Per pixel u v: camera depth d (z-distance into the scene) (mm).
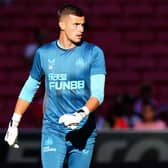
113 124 26844
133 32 42531
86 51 13547
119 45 41406
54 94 13727
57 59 13625
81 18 13422
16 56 40625
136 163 20891
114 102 30312
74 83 13586
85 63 13523
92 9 44156
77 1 44844
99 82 13453
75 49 13602
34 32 42500
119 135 20938
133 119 27547
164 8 44312
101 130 21016
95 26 42875
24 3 44656
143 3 44594
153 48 41219
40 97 28500
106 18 43594
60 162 13750
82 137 13789
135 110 29062
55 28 42781
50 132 13789
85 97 13664
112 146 20891
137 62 39844
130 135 20922
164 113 30016
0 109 37125
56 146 13727
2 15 43688
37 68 13938
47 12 43844
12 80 38750
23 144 20828
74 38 13414
